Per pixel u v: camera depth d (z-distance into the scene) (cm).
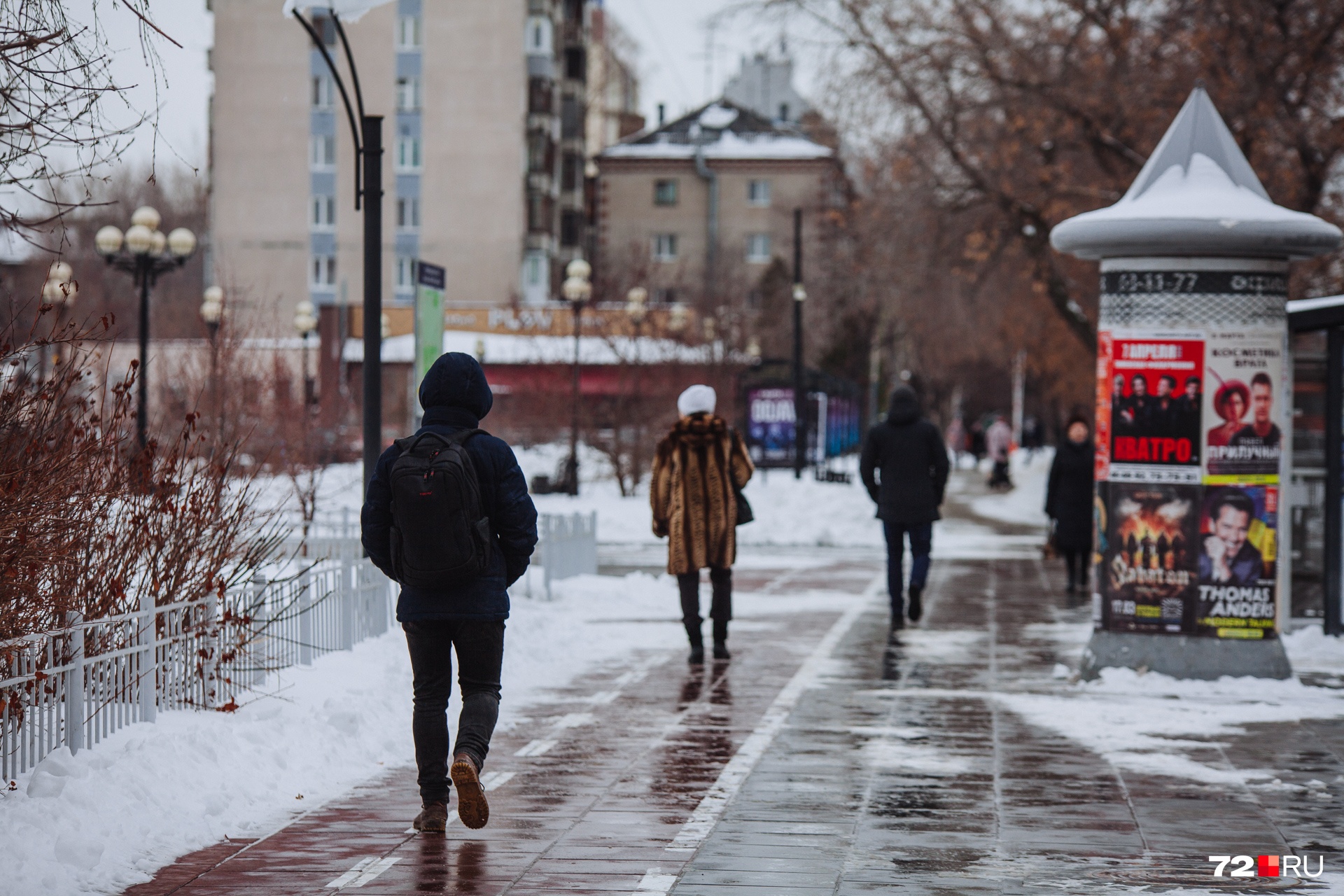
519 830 841
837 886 730
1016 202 3534
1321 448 1777
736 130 11131
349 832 830
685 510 1531
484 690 838
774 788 953
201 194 10312
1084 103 3312
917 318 4050
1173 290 1373
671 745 1099
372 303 1504
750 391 6300
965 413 12756
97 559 1078
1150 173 1427
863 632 1798
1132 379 1386
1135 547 1386
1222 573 1373
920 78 3491
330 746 1010
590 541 2403
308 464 2644
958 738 1126
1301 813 894
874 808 899
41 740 859
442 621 826
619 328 5022
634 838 824
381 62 8669
